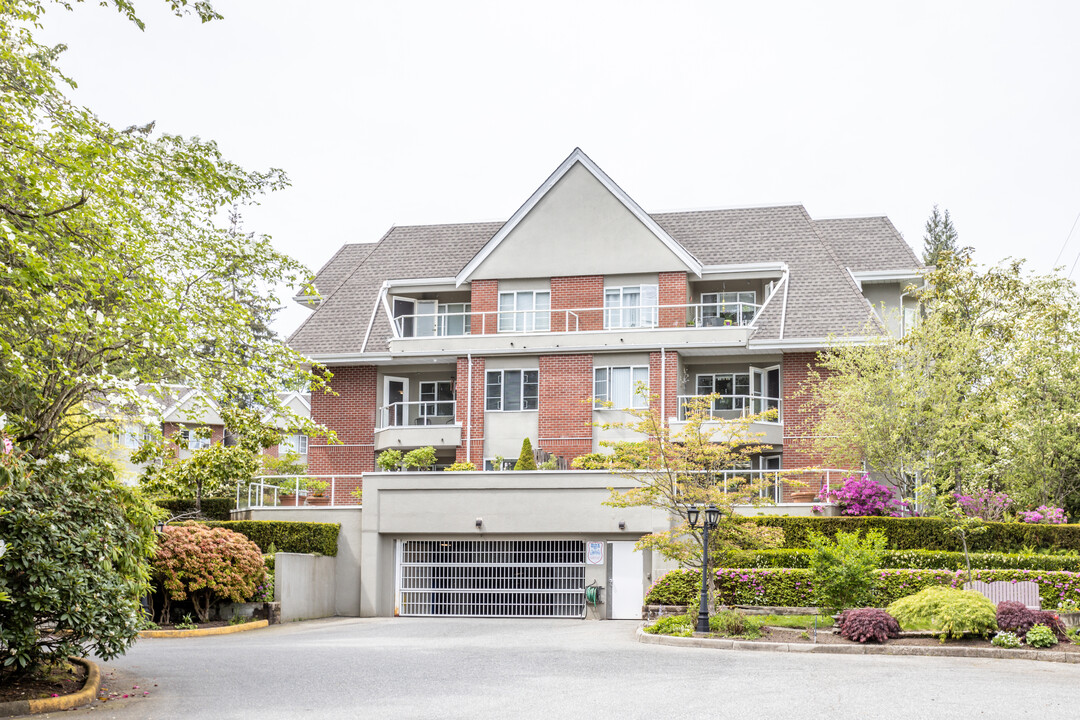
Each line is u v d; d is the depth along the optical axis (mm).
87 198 14648
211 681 15195
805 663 17656
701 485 25016
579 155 39156
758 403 37094
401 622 29047
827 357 34219
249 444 29391
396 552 32688
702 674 15914
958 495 30328
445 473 32281
